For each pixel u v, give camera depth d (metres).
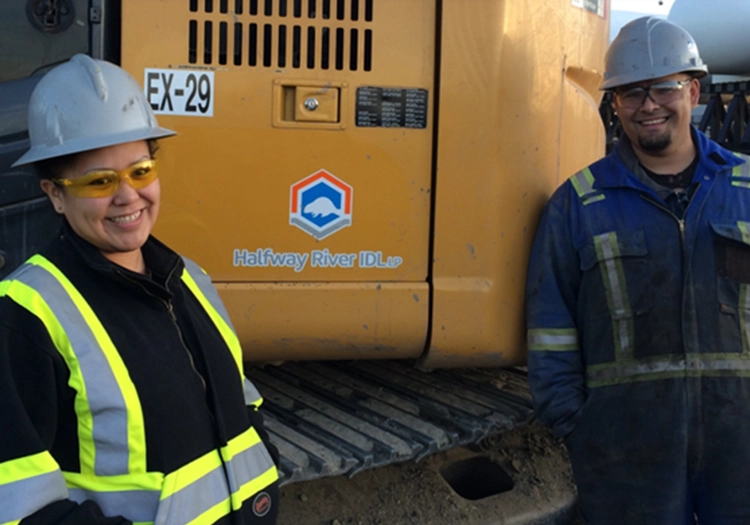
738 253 2.01
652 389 2.04
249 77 2.03
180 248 2.04
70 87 1.25
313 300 2.10
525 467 2.79
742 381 2.01
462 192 2.15
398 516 2.49
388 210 2.12
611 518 2.13
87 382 1.17
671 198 2.07
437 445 2.29
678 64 2.02
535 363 2.17
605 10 2.58
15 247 1.99
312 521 2.44
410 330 2.17
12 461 1.09
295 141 2.06
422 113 2.12
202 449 1.31
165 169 2.01
